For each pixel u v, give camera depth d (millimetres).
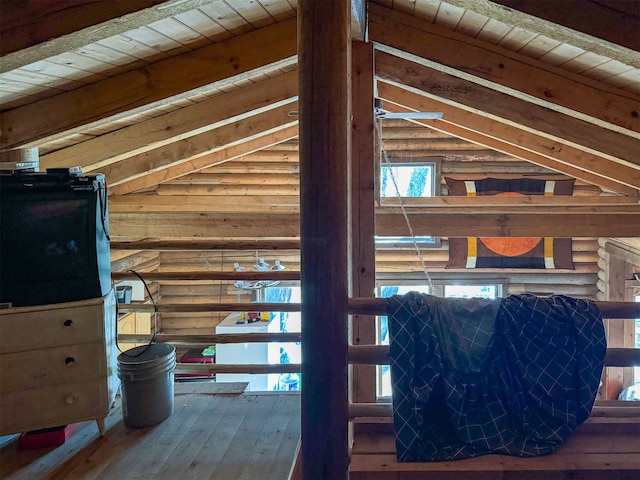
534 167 7250
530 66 3295
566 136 3984
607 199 6285
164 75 3285
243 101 4137
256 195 7430
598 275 7574
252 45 3305
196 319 8250
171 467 2518
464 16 3035
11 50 2150
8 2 2139
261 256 8086
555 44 2953
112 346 2873
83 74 3094
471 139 6285
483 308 2186
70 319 2621
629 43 2203
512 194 7203
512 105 3992
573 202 6301
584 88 3273
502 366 2143
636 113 3250
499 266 7551
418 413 2094
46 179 2527
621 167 5035
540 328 2127
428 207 6352
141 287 7387
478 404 2148
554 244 7508
